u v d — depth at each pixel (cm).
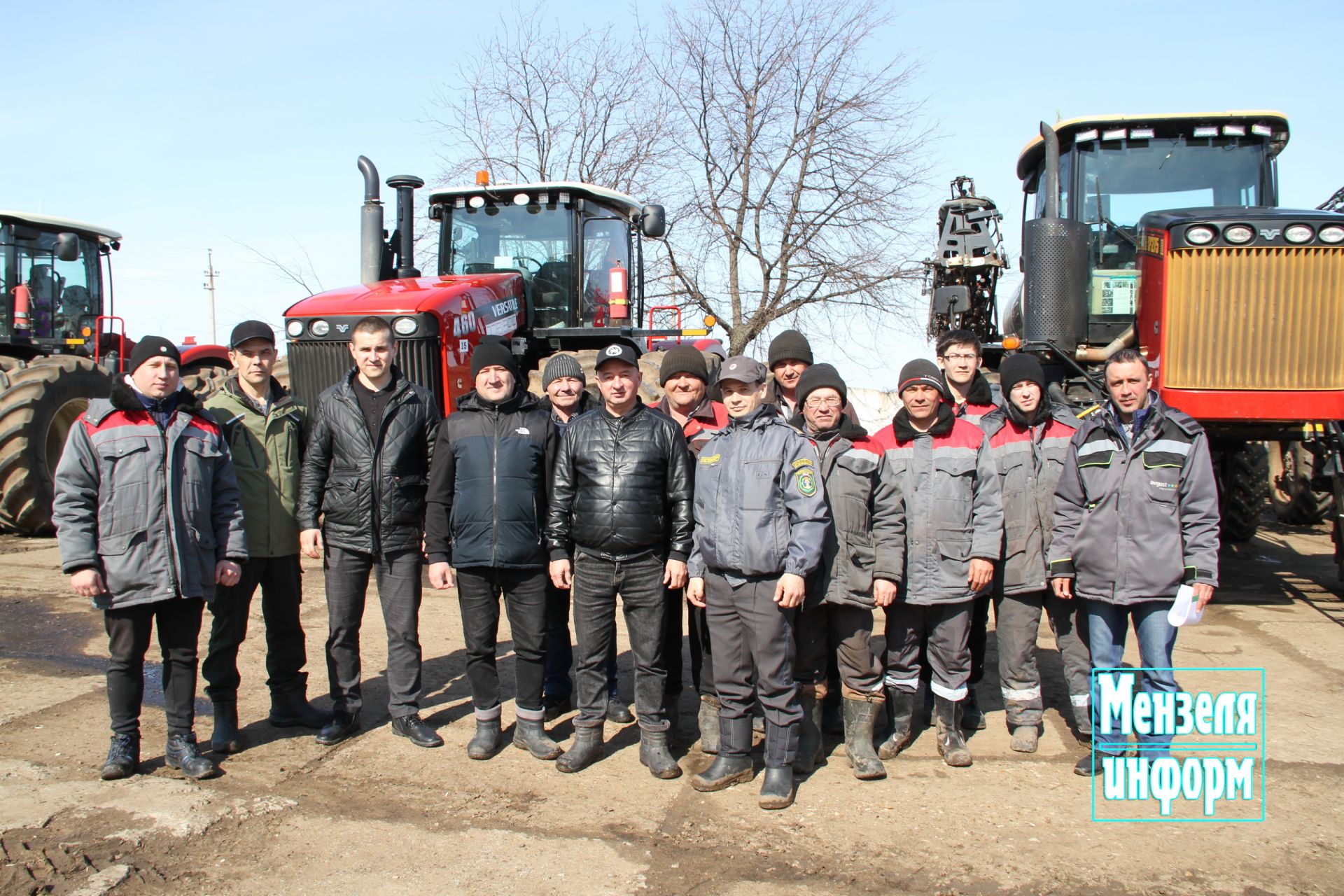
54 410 866
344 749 406
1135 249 693
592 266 827
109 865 306
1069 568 385
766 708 355
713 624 365
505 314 741
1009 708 409
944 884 296
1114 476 372
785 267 1659
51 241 1008
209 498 378
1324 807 347
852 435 379
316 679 499
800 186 1675
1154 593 365
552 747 398
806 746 389
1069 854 314
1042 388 406
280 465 420
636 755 403
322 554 426
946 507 382
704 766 391
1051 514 399
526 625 398
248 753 400
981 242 916
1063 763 391
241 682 492
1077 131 718
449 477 397
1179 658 523
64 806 346
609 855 314
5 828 329
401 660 416
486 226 819
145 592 360
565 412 467
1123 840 324
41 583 693
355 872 304
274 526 416
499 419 397
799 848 319
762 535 347
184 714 378
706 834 330
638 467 375
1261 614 619
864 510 373
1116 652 384
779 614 352
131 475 360
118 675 370
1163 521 365
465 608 397
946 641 389
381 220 760
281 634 425
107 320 1062
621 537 374
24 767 379
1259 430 617
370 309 644
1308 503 852
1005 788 367
